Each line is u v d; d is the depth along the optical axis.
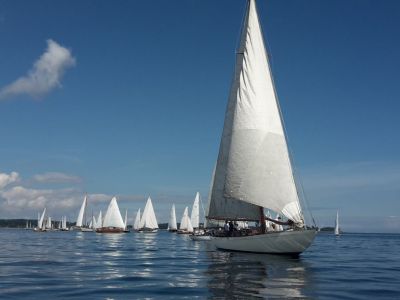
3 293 18.00
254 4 40.88
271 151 38.12
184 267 29.02
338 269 28.94
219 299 17.11
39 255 39.28
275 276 24.16
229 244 41.50
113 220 142.00
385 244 91.19
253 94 39.28
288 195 37.59
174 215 162.62
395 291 19.53
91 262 32.44
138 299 17.05
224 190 40.06
